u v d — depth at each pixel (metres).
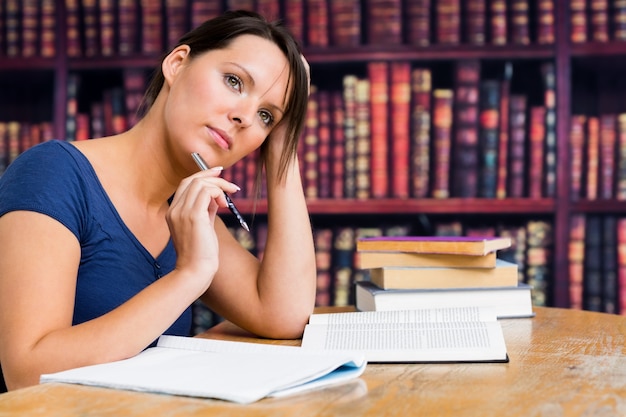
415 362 1.04
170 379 0.87
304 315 1.40
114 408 0.78
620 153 2.78
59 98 2.85
